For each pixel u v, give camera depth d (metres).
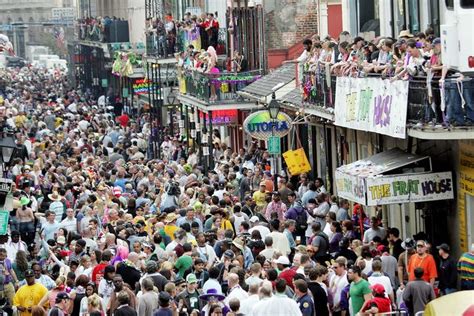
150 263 37.28
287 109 63.34
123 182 61.59
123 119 100.19
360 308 34.56
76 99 142.38
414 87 38.38
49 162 67.75
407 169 41.47
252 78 70.38
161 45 92.94
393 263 37.78
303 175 55.25
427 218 42.16
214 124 75.06
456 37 36.44
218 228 44.50
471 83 36.88
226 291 37.53
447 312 21.48
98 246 43.12
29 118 110.69
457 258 41.12
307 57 54.22
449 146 40.94
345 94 45.88
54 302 37.34
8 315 39.56
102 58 140.00
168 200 53.56
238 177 60.59
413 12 49.91
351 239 42.34
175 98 84.62
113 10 154.38
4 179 48.19
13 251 45.47
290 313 32.94
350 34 57.62
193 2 98.00
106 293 37.56
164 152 80.38
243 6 77.75
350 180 41.84
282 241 41.75
